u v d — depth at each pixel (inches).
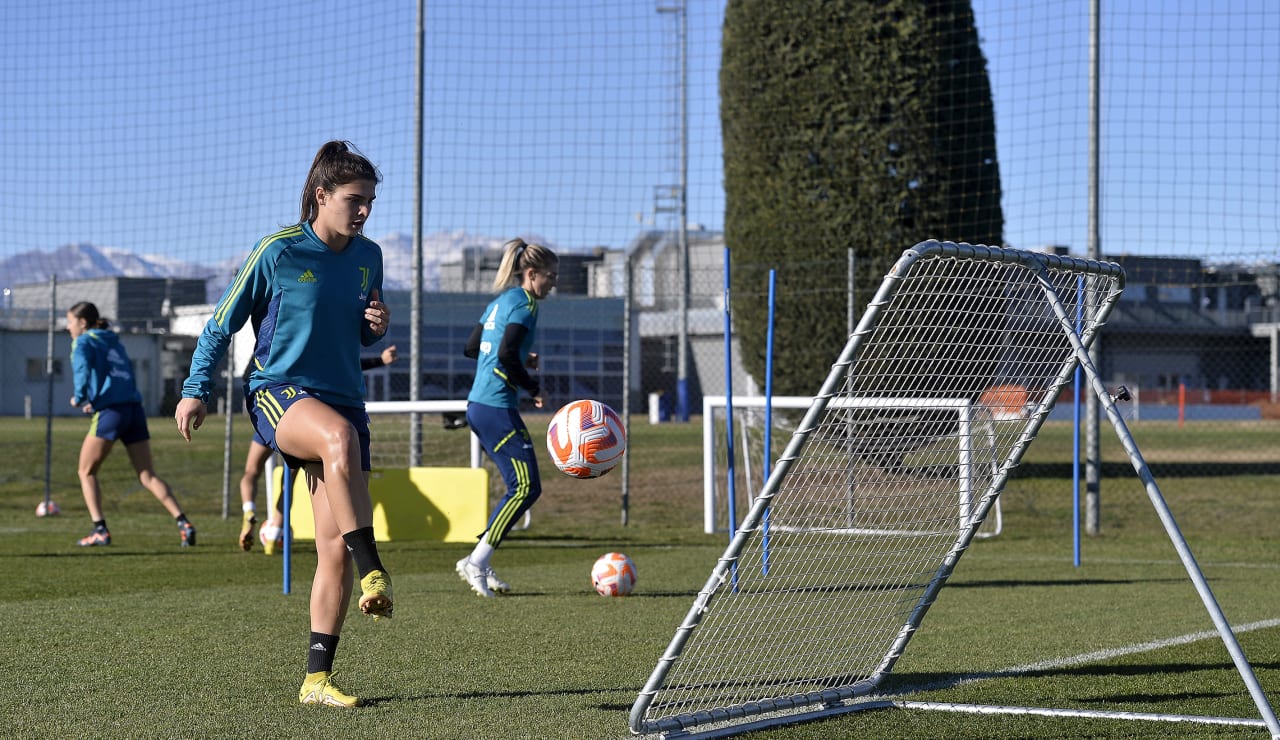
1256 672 186.1
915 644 212.8
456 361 1288.1
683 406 1432.1
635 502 542.6
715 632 202.7
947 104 635.5
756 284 657.6
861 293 628.4
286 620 235.0
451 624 233.1
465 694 168.9
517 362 268.7
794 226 642.8
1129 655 201.3
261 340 156.6
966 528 171.5
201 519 479.8
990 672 187.2
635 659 195.9
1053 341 170.7
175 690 169.9
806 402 379.9
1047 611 253.6
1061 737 144.9
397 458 655.1
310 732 145.5
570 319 1537.9
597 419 262.4
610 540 414.9
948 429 175.6
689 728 147.3
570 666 190.1
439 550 377.4
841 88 633.0
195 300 932.6
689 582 301.9
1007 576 316.8
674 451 867.4
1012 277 163.2
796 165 642.8
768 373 290.5
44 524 455.8
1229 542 412.5
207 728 147.3
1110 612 251.9
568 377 1565.0
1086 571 328.2
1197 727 149.0
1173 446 973.8
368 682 177.3
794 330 643.5
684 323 570.6
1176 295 1886.1
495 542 273.7
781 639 179.6
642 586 294.4
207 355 154.9
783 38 644.7
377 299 165.3
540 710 158.4
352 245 161.5
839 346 638.5
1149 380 1968.5
